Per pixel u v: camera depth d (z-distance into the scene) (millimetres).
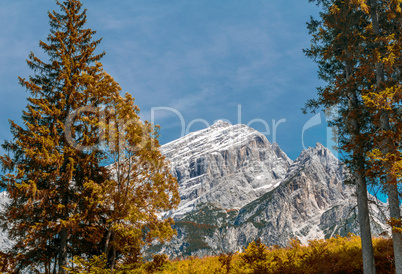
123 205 20922
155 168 21750
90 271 18703
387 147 14727
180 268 19812
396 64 16203
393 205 14719
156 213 21375
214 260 20812
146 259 21781
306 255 18500
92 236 22266
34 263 22094
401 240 14445
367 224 16109
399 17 17172
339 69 19625
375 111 15484
